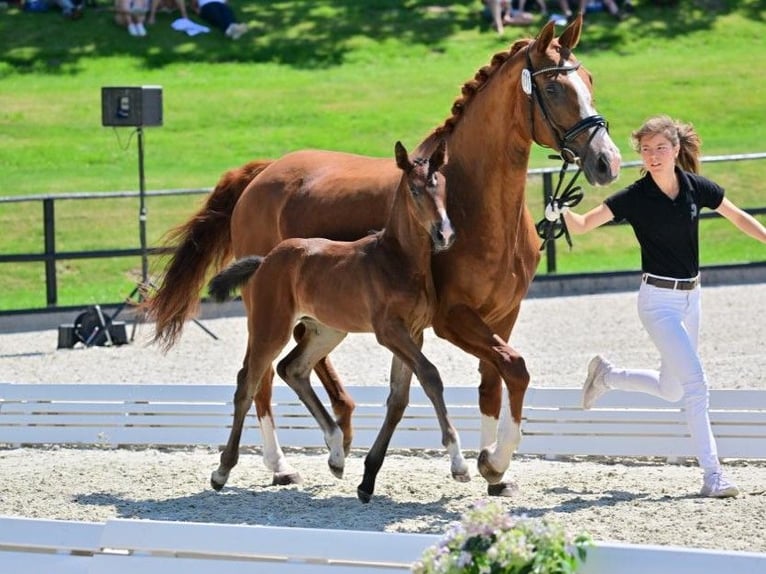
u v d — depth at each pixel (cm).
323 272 1037
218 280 1109
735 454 1172
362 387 1308
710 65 3806
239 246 1254
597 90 3581
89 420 1377
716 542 848
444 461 1243
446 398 1281
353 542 670
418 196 948
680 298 1019
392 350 991
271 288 1078
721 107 3447
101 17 4103
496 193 1009
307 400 1116
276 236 1209
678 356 1009
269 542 685
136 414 1364
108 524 719
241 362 1838
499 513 608
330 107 3491
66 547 727
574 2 4225
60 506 1058
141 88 2116
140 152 2158
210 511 1029
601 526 904
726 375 1535
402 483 1118
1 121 3378
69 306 2305
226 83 3684
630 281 2394
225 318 2295
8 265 2545
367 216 1114
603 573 603
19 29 3997
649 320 1023
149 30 4053
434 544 634
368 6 4344
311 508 1030
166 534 706
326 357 1178
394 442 1282
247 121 3403
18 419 1396
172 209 2742
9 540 737
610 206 1021
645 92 3562
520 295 1056
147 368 1808
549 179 2478
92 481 1168
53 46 3888
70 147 3212
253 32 4097
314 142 3234
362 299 1009
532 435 1239
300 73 3775
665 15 4238
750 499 988
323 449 1325
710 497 997
